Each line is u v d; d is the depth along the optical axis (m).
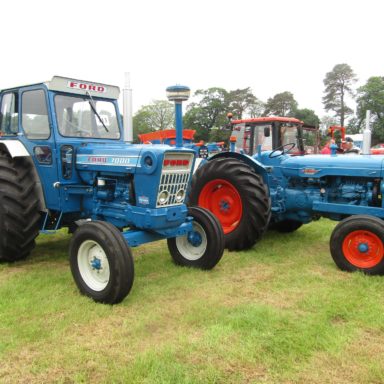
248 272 4.45
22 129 4.78
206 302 3.56
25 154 4.64
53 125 4.44
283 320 3.19
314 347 2.82
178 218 4.02
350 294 3.77
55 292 3.80
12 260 4.71
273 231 6.54
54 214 4.79
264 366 2.59
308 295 3.75
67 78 4.55
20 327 3.07
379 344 2.87
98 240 3.54
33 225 4.60
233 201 5.47
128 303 3.57
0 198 4.45
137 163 3.89
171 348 2.76
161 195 3.87
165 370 2.52
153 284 4.02
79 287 3.75
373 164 4.93
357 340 2.92
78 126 4.71
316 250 5.40
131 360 2.66
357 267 4.37
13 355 2.71
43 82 4.48
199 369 2.55
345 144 9.63
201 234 4.50
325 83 45.56
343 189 5.19
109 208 4.27
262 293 3.82
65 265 4.70
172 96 4.23
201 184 5.69
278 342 2.86
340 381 2.45
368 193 5.00
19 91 4.76
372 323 3.17
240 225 5.25
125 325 3.14
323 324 3.13
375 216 4.68
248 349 2.76
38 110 4.60
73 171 4.50
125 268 3.46
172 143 12.22
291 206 5.64
